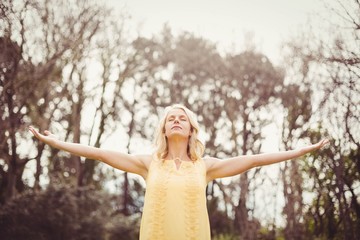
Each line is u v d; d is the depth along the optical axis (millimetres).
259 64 23359
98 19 20672
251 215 20609
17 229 19719
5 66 17969
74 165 26500
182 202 3736
